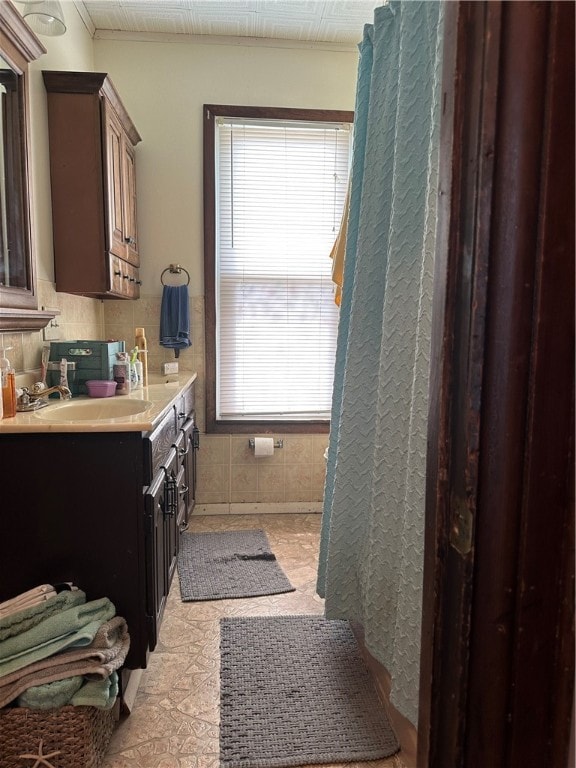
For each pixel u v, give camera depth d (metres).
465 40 0.54
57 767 1.33
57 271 2.34
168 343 3.13
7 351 1.84
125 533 1.60
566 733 0.57
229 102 3.11
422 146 1.22
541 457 0.53
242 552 2.75
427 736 0.64
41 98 2.22
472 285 0.54
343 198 3.28
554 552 0.55
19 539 1.59
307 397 3.37
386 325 1.34
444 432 0.59
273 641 1.98
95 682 1.35
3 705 1.31
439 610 0.61
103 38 3.01
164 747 1.49
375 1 2.68
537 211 0.51
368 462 1.66
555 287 0.52
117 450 1.58
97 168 2.32
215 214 3.16
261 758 1.45
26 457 1.57
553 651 0.56
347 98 3.18
